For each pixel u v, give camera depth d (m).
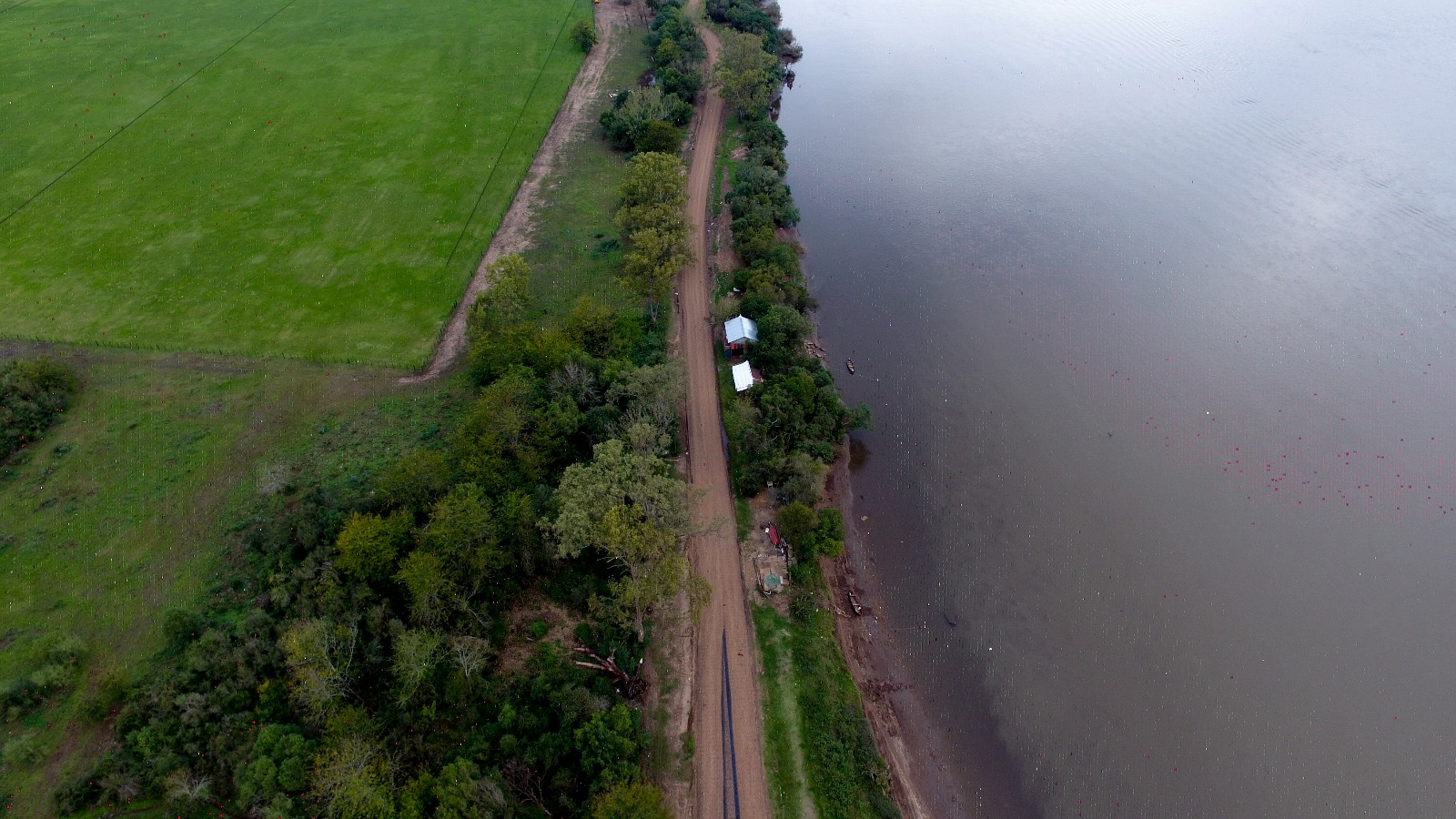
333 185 138.12
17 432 90.19
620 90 171.75
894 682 75.62
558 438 85.44
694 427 96.44
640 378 90.31
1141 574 83.25
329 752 58.88
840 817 63.38
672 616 76.69
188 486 86.44
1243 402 101.31
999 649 77.88
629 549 67.50
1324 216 134.88
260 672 66.75
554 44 191.00
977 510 90.38
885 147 160.88
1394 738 70.06
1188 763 69.38
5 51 178.50
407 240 125.25
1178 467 93.88
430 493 78.69
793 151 159.75
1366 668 74.88
